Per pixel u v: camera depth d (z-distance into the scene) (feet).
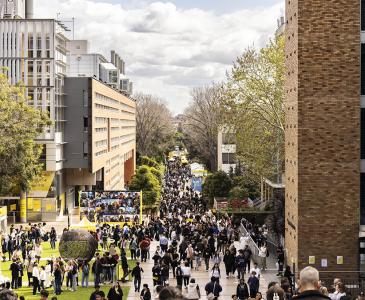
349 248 118.01
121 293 93.50
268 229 175.42
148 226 183.32
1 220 187.52
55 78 269.85
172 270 135.54
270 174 216.74
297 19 116.78
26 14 316.81
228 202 236.22
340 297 70.08
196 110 529.86
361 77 118.52
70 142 287.48
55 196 265.13
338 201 117.80
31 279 126.82
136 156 562.25
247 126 216.95
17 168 230.68
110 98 368.27
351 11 115.85
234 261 132.67
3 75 233.35
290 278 112.88
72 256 129.39
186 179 455.22
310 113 117.19
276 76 208.54
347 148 117.29
